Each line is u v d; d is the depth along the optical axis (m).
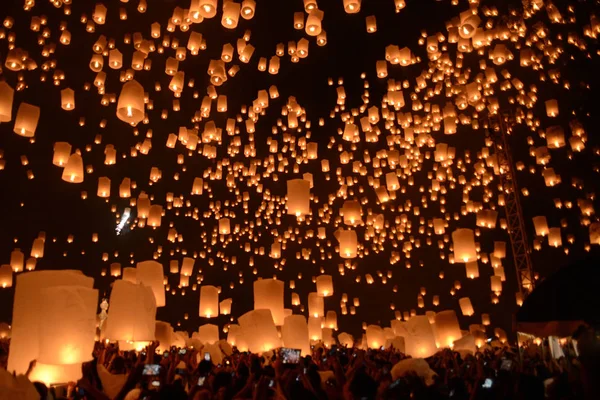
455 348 10.84
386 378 5.26
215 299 11.41
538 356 9.86
